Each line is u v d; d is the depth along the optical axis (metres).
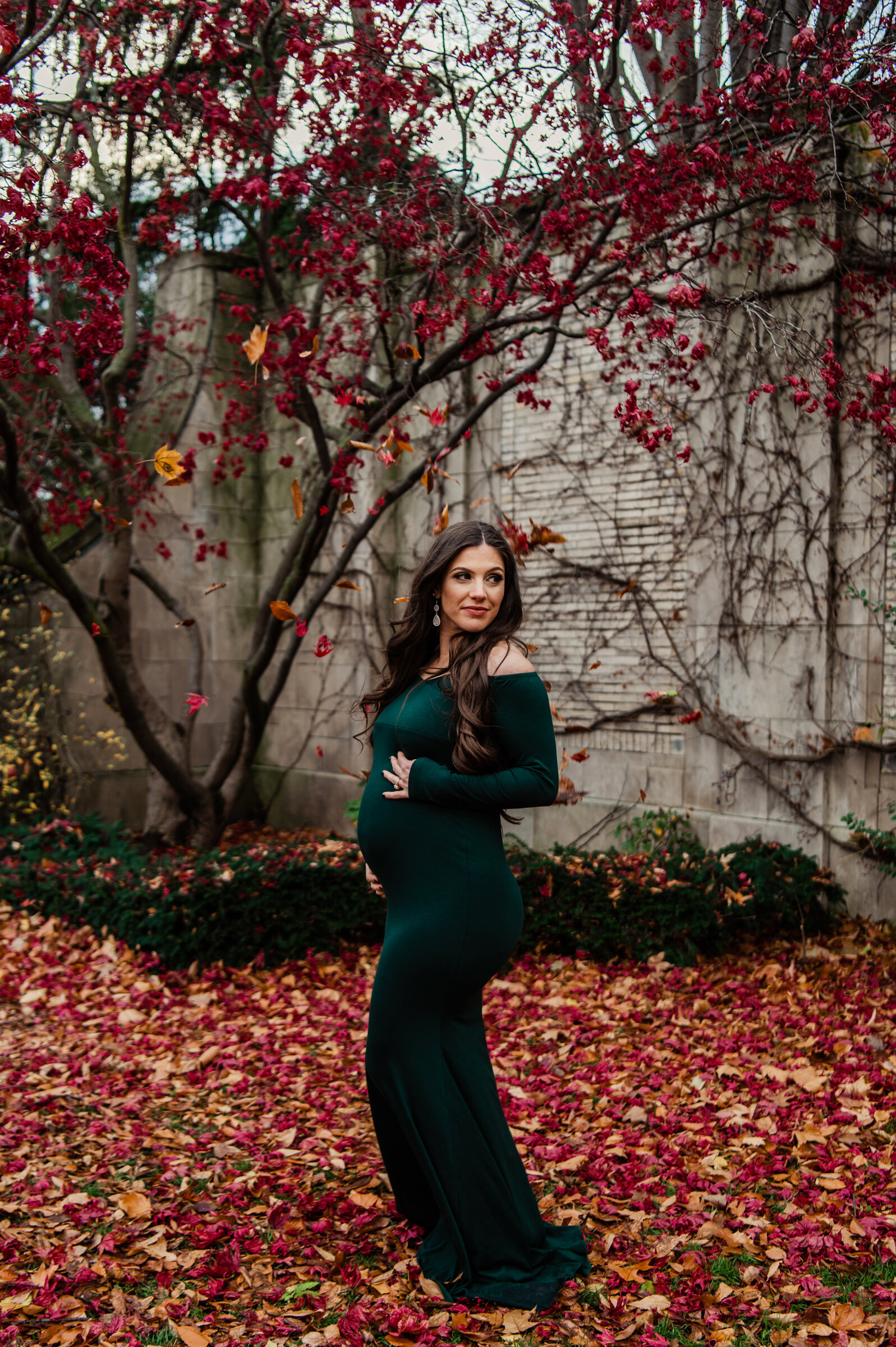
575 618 6.93
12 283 3.20
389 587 7.96
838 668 5.62
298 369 5.02
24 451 6.45
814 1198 2.73
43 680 7.91
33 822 7.75
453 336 7.18
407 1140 2.42
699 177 4.79
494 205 4.91
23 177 3.16
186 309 8.72
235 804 7.21
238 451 8.97
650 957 5.02
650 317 5.15
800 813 5.71
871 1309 2.23
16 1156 3.05
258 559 9.21
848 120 4.65
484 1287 2.29
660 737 6.48
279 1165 2.99
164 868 5.50
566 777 7.00
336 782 8.38
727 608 6.04
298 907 5.29
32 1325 2.19
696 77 5.30
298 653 8.81
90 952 5.25
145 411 8.78
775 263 5.69
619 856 5.56
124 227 6.22
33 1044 4.09
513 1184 2.39
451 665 2.42
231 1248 2.49
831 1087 3.50
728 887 5.17
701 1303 2.26
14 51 3.80
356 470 7.84
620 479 6.64
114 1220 2.64
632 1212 2.67
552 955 5.27
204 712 8.91
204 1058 3.90
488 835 2.41
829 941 5.22
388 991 2.36
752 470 5.90
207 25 4.61
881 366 5.45
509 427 7.29
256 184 4.32
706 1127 3.21
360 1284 2.36
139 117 5.08
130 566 6.91
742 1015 4.32
